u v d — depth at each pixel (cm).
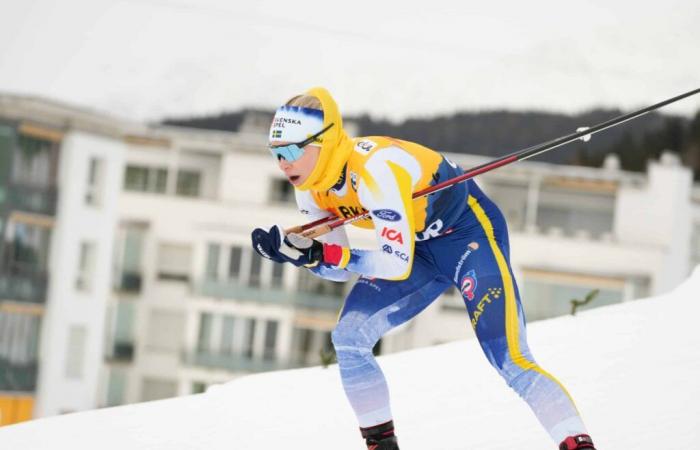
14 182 6675
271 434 1255
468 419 1223
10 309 6700
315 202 991
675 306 1598
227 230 7300
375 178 916
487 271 943
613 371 1322
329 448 1191
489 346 927
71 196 6988
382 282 984
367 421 976
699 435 1091
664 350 1385
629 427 1128
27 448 1252
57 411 7000
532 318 7944
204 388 7312
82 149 7031
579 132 934
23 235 6775
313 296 7306
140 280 7988
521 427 1179
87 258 7181
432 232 959
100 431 1304
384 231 920
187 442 1245
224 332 7362
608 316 1587
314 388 1444
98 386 7938
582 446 877
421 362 1491
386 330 988
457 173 964
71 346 7081
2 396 6725
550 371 1346
